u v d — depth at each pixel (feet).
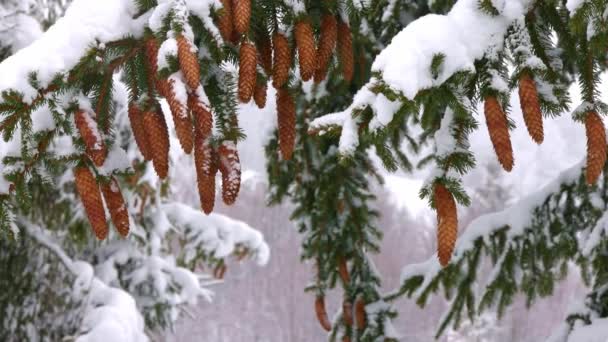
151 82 6.07
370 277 16.26
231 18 5.66
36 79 5.55
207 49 5.95
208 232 25.89
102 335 17.19
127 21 5.89
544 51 5.98
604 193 12.91
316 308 16.38
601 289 11.85
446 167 5.57
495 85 5.44
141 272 23.04
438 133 5.81
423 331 73.82
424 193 5.56
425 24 5.72
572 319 11.98
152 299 23.20
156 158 5.66
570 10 5.65
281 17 6.15
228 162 5.66
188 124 5.14
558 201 13.50
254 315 89.20
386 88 5.40
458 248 13.78
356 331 15.93
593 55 6.02
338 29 6.53
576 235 13.47
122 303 18.75
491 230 13.67
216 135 5.70
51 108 5.61
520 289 14.16
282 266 91.97
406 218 85.51
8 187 5.92
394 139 14.99
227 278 90.27
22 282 19.42
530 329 69.46
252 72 5.47
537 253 13.53
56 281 19.35
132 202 20.56
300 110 14.40
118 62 5.99
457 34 5.67
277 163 15.37
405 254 84.48
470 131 5.79
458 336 70.90
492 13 5.77
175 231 23.61
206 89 6.08
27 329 19.15
